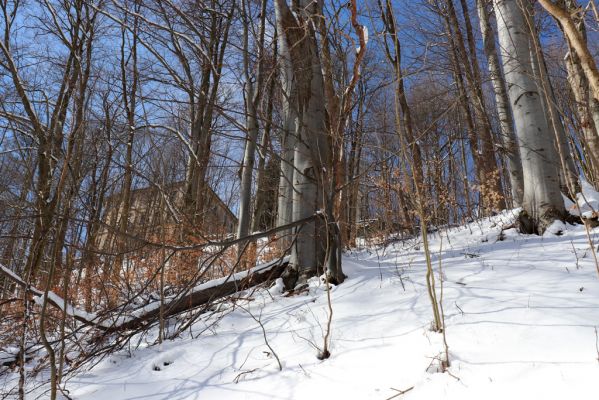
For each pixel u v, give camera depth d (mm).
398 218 6695
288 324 3148
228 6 8289
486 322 2355
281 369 2502
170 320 3928
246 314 3605
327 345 2621
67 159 2941
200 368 2783
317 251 4086
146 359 3094
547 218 4609
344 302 3252
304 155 4281
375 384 2084
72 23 7219
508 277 3070
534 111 4836
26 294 2904
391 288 3338
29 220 6188
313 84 4320
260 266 4367
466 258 3971
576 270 3025
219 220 7438
